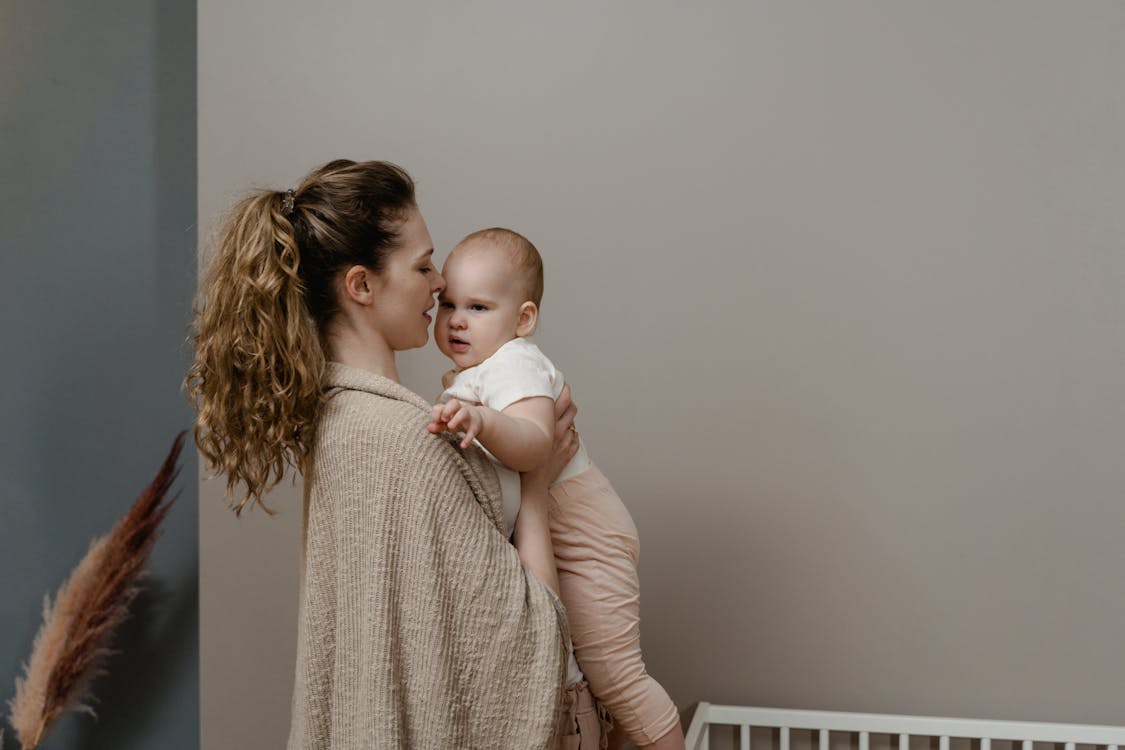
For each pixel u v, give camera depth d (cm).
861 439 188
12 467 218
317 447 114
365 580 107
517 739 108
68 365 217
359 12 204
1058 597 184
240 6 208
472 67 200
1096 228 181
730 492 192
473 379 127
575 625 136
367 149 204
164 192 216
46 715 212
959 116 185
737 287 191
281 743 207
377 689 105
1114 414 182
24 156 218
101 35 217
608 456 195
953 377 186
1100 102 181
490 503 116
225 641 209
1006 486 185
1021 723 178
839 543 189
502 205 199
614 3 194
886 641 188
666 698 138
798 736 191
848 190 188
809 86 188
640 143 194
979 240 184
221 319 114
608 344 195
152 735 217
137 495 217
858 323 188
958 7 184
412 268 120
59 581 218
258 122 207
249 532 207
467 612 108
